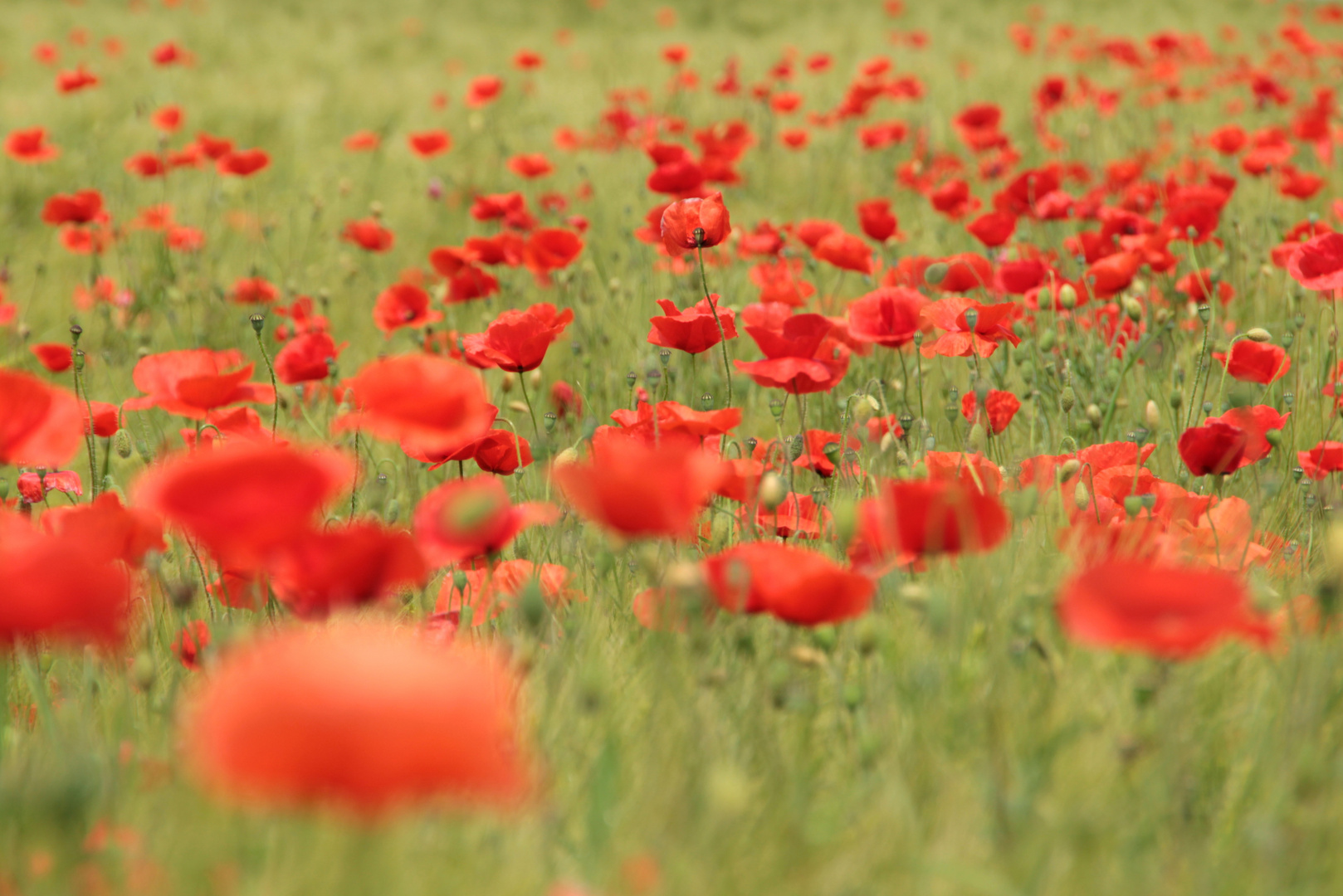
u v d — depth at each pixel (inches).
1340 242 193.0
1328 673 179.5
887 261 354.3
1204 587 173.8
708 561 178.7
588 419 188.9
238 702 169.5
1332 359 233.5
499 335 193.2
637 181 542.9
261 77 859.4
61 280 420.8
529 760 177.3
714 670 179.5
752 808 177.8
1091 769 177.9
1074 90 718.5
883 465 191.2
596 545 190.2
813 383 193.0
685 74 749.3
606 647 183.9
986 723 178.2
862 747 177.6
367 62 1006.4
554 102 791.1
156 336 377.4
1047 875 175.8
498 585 185.2
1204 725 179.5
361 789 169.6
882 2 1389.0
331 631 180.2
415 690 169.6
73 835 175.2
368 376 178.4
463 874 175.5
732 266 344.5
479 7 1366.9
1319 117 416.8
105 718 181.3
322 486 173.9
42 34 1042.7
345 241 450.6
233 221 473.4
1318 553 189.3
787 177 581.0
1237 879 176.2
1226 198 301.7
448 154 639.8
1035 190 354.9
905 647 181.3
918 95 631.8
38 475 192.7
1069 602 173.9
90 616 173.8
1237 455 187.3
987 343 194.5
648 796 177.2
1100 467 188.9
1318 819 177.0
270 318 366.9
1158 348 256.1
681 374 275.7
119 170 564.1
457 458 188.7
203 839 175.6
